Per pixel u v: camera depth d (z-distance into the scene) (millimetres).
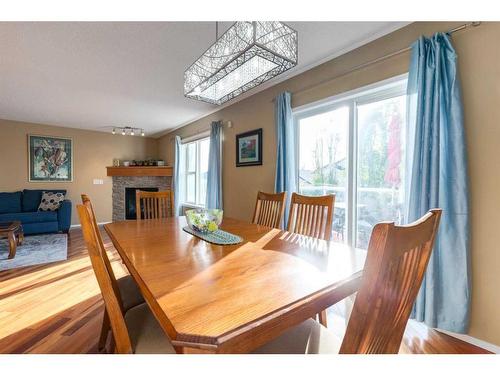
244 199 3658
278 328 721
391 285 649
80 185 5820
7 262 3191
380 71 2076
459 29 1622
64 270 2932
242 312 719
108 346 1606
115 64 2572
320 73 2568
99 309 2098
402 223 2045
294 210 2027
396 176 2082
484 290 1561
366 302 574
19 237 4016
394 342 763
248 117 3572
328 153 2613
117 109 4215
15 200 4797
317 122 2721
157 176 6422
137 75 2842
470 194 1590
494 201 1520
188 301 780
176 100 3719
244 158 3611
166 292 841
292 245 1418
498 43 1497
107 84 3109
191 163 5469
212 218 1816
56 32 2004
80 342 1678
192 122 5078
